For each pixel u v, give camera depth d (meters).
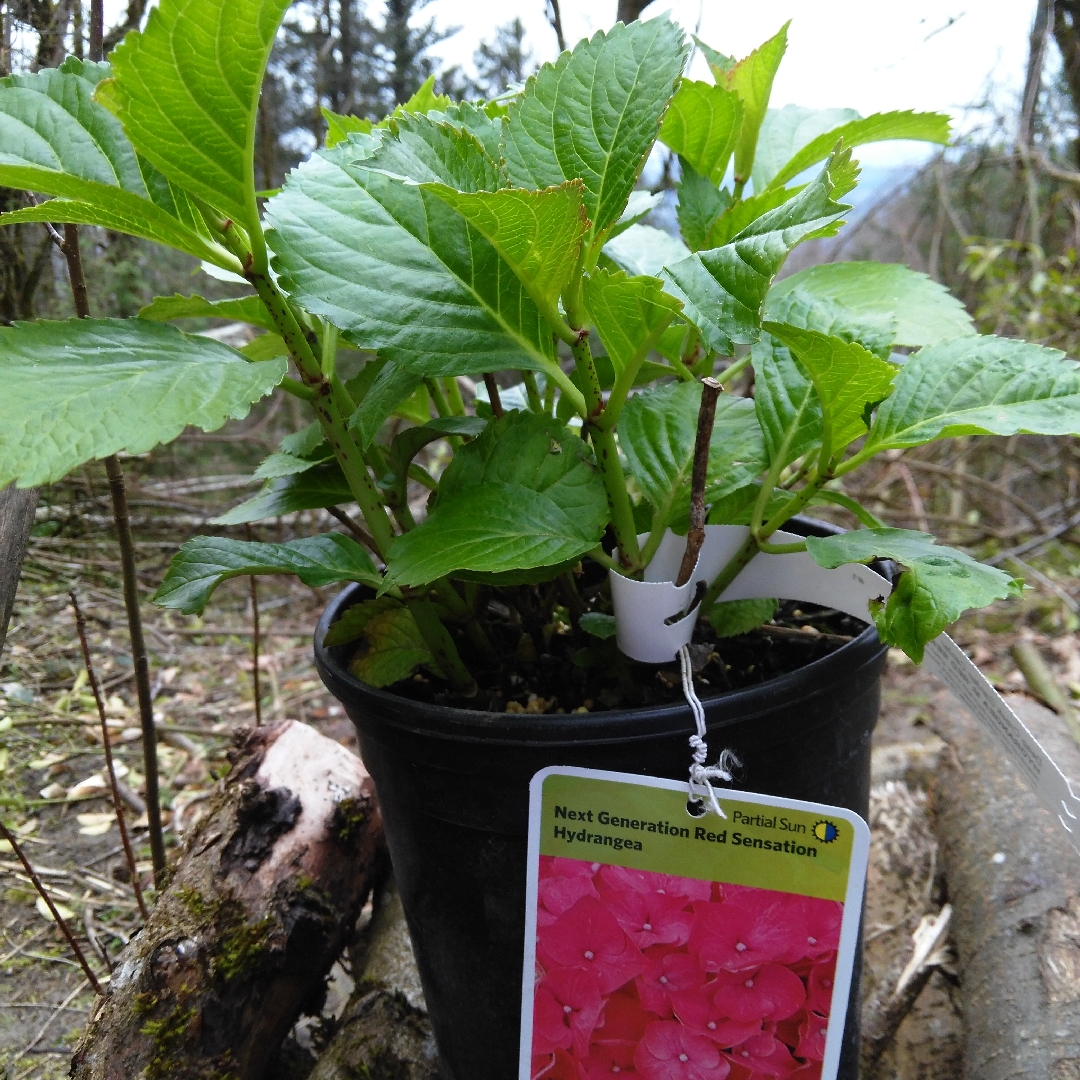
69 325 0.26
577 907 0.28
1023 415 0.27
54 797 0.66
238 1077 0.39
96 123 0.28
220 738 0.73
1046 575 0.95
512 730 0.27
